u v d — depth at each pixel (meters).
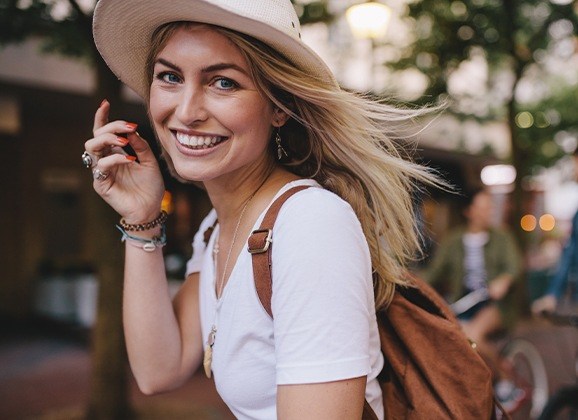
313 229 0.98
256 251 1.03
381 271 1.18
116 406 4.25
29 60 6.73
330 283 0.94
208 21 1.03
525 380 4.98
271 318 1.04
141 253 1.35
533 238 17.70
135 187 1.34
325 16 4.16
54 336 7.95
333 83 1.14
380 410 1.16
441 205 14.41
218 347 1.13
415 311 1.20
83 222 9.51
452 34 6.59
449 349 1.18
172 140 1.13
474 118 9.29
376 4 4.80
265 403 1.09
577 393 3.39
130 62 1.25
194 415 4.59
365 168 1.20
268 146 1.24
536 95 11.45
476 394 1.17
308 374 0.92
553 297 3.94
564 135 11.47
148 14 1.08
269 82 1.11
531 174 13.72
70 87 7.04
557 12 7.43
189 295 1.44
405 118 1.21
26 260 8.93
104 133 1.30
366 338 0.97
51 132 9.21
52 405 5.11
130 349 1.37
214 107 1.07
